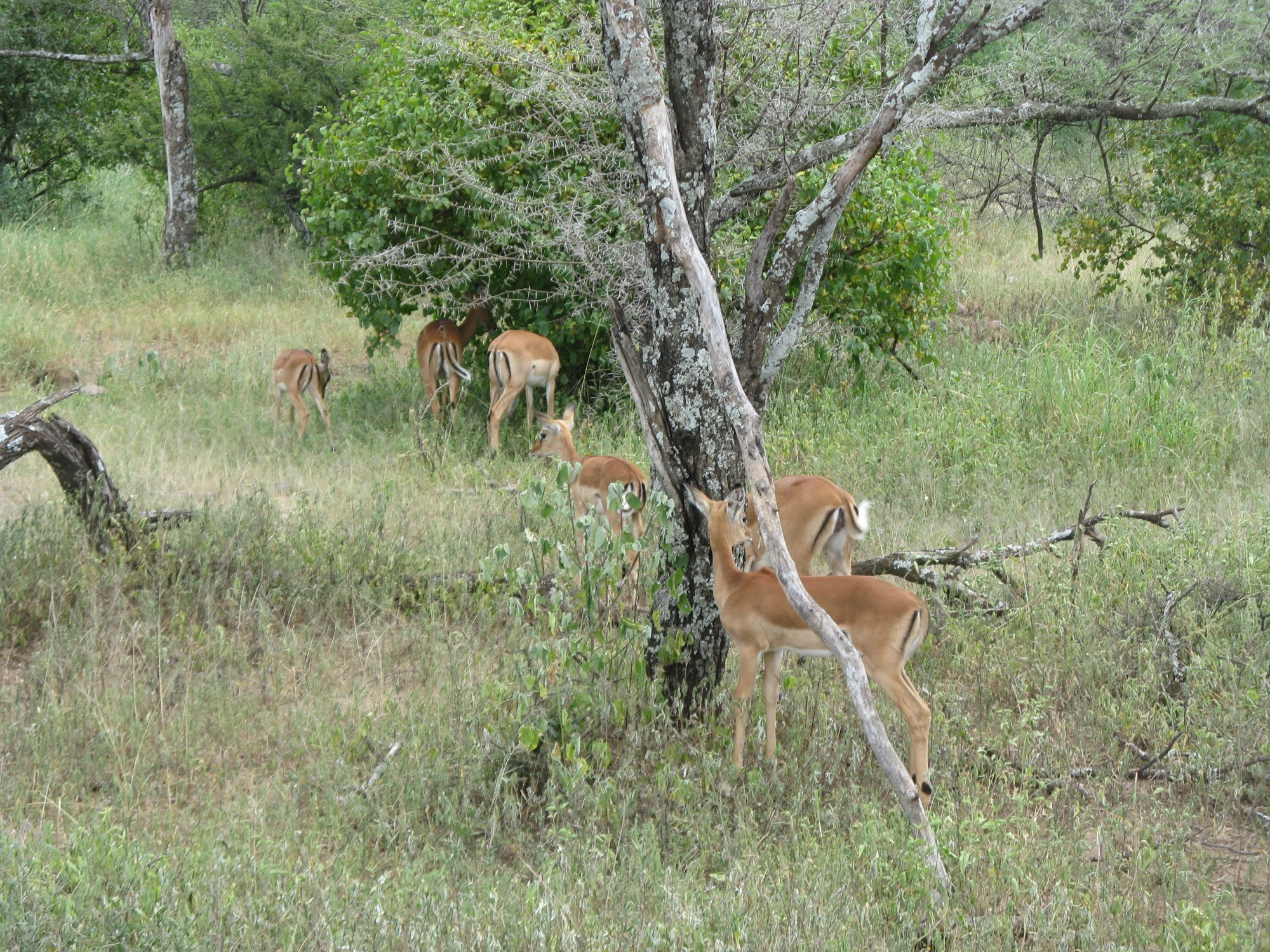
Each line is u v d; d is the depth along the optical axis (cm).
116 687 881
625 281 1459
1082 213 2003
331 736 821
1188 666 900
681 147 846
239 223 2841
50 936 563
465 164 1557
